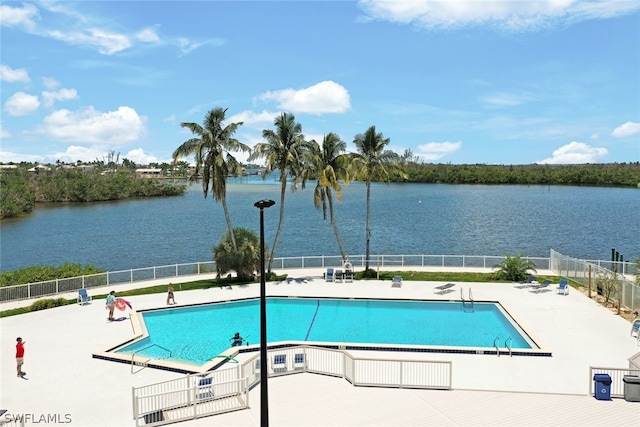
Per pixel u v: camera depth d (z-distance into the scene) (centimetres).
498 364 1903
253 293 3142
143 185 16275
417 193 17138
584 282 3189
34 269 3450
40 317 2633
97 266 5541
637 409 1509
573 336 2208
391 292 3116
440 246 6569
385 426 1414
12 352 2091
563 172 19725
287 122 3466
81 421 1476
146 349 2227
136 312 2677
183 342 2344
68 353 2073
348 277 3481
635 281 2864
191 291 3212
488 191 17950
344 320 2678
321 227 8738
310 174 3522
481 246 6544
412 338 2361
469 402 1569
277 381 1772
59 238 7562
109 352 2053
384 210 11369
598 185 19112
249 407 1564
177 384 1733
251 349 2075
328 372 1820
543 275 3578
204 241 7275
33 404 1594
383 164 3650
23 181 13512
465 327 2520
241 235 3559
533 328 2322
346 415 1488
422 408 1531
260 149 3416
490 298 2916
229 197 16500
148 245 6931
